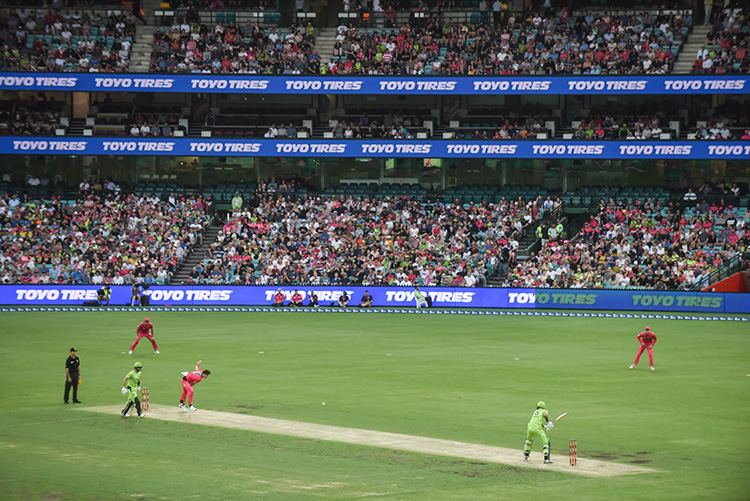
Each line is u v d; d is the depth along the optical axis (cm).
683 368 3919
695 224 6919
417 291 6638
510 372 3797
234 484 2134
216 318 5912
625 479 2198
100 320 5716
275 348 4494
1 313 6119
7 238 7006
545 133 7612
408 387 3450
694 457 2428
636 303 6481
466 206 7406
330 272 6844
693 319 5956
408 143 7512
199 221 7281
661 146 7238
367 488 2105
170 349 4425
